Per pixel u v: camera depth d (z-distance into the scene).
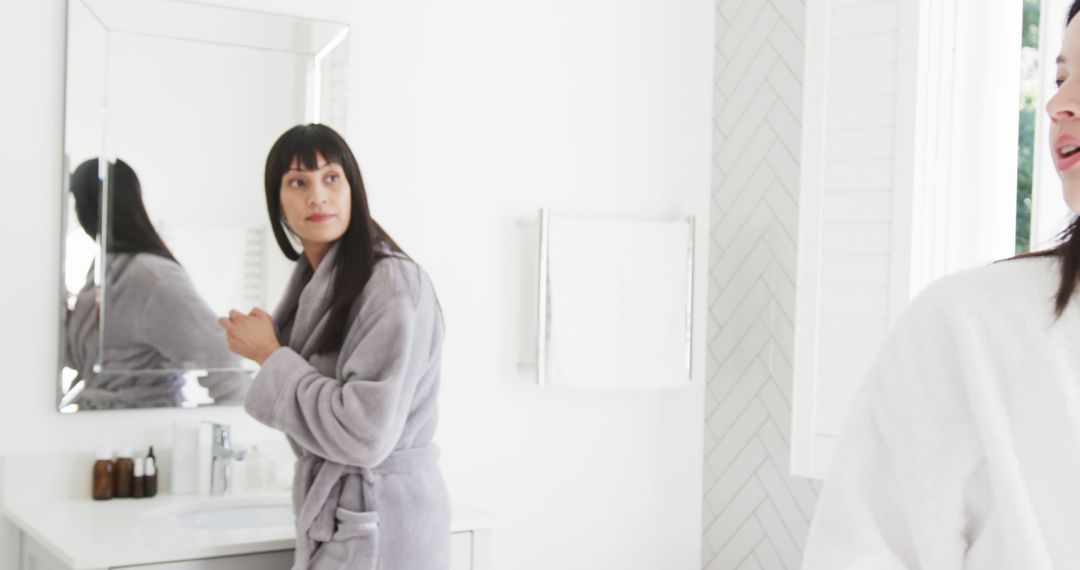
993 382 0.86
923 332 0.90
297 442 1.94
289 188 1.96
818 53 2.79
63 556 1.87
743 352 3.26
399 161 2.76
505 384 2.97
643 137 3.22
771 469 3.18
